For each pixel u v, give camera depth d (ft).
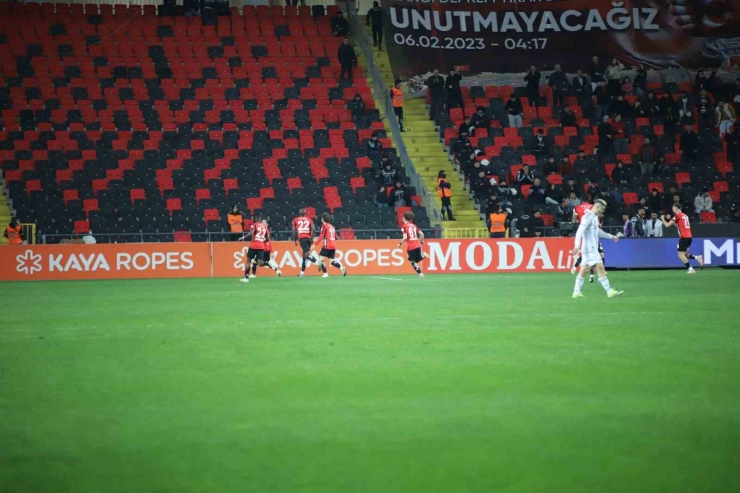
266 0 418.31
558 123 354.54
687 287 193.98
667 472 53.47
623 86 367.86
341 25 384.06
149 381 81.10
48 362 92.02
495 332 114.01
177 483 51.83
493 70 377.50
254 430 63.00
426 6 380.17
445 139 344.90
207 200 300.40
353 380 80.79
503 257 276.00
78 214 290.35
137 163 312.50
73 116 329.11
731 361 90.22
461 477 52.60
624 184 322.55
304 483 51.62
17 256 257.34
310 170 320.29
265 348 100.89
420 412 68.18
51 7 376.07
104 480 52.47
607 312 138.72
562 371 84.79
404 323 125.18
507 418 66.13
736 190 330.34
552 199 304.30
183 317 136.67
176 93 346.74
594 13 382.22
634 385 78.02
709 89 371.97
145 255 263.29
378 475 52.95
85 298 179.01
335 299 169.48
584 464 55.01
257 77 360.69
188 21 380.37
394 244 273.54
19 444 59.98
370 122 347.77
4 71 341.41
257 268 268.41
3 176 304.50
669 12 382.22
